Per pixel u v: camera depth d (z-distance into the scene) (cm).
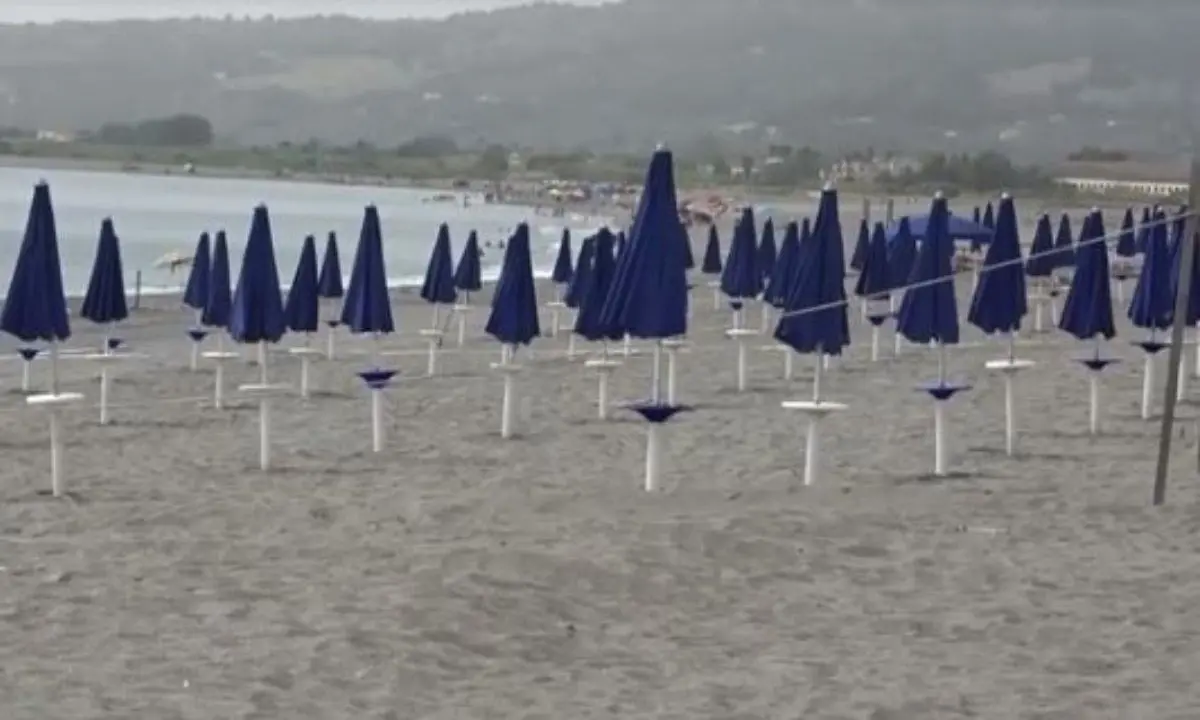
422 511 1819
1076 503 1864
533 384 3350
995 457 2275
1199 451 2147
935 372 3466
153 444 2527
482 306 6006
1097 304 2450
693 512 1802
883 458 2280
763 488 2003
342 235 13762
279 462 2323
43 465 2281
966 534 1680
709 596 1413
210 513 1827
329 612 1312
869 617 1345
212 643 1213
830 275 2014
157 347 4419
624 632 1288
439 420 2808
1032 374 3353
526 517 1775
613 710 1065
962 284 5931
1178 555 1581
